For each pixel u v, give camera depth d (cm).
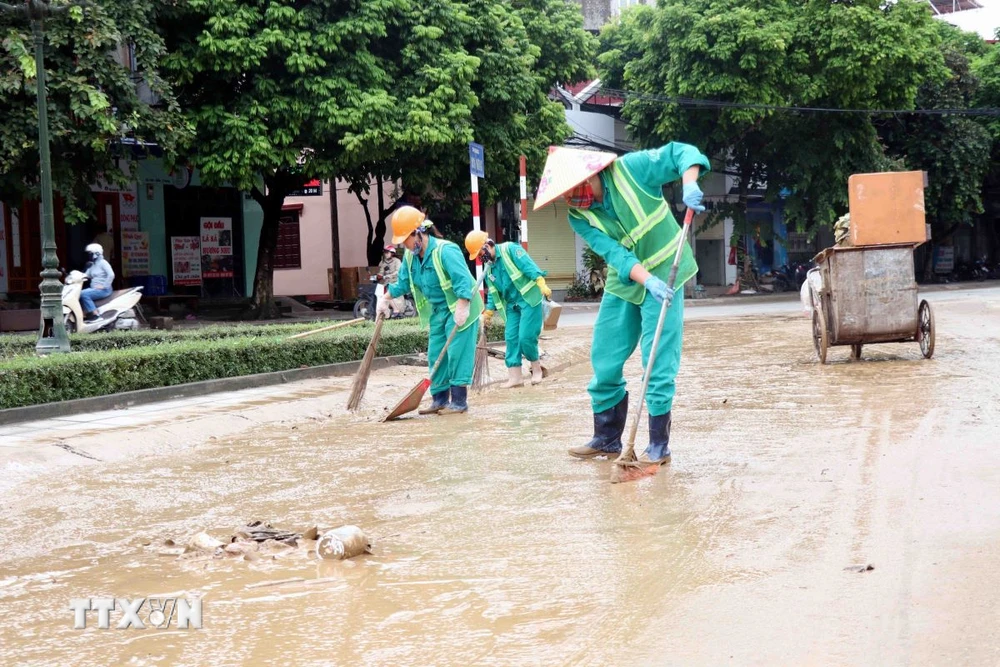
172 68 1727
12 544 438
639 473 520
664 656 282
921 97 3241
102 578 380
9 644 312
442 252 811
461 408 829
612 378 588
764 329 1619
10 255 2070
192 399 924
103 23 1564
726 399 801
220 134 1780
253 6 1791
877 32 2580
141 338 1359
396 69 1903
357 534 401
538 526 432
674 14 2636
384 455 632
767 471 516
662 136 2789
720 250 3428
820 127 2808
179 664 290
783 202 3369
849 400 759
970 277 4025
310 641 304
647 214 561
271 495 525
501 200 2461
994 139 3491
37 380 808
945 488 455
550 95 2945
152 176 2320
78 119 1608
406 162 2003
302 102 1783
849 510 427
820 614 307
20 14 1222
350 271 2775
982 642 279
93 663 294
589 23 3525
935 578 332
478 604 332
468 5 2028
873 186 1001
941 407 696
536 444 646
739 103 2603
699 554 377
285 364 1098
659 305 561
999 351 1070
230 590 358
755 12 2602
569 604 329
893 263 1012
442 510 472
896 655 274
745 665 273
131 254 2291
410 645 298
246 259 2538
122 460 648
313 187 2758
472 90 1978
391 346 1271
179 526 464
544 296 1010
